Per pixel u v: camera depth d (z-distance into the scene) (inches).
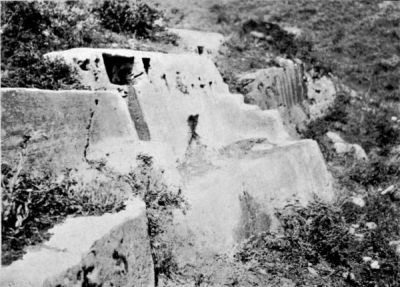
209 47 551.8
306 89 589.9
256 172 346.0
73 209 208.4
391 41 771.4
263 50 607.5
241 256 285.3
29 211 190.5
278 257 295.1
